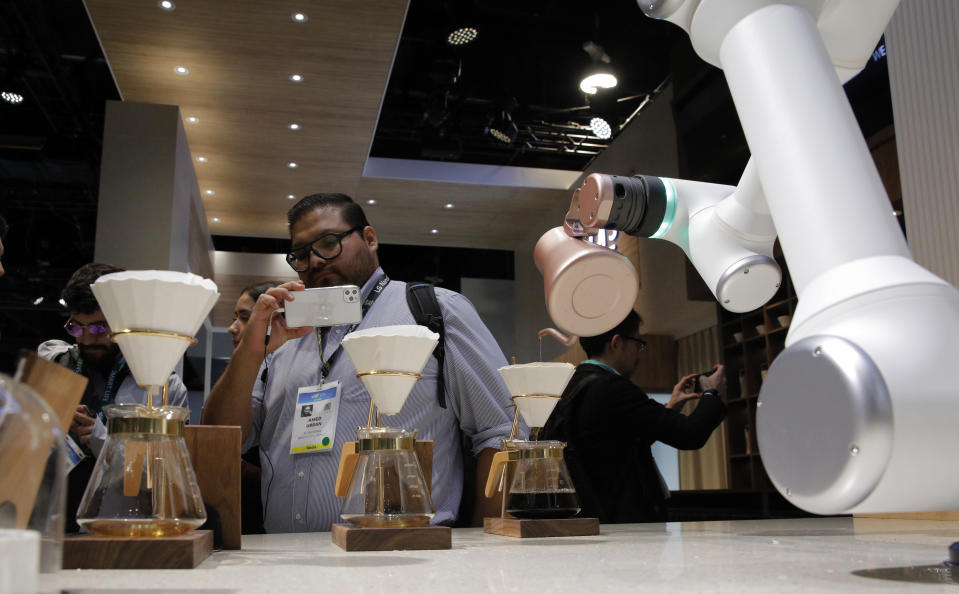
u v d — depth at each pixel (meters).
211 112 5.30
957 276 2.63
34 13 5.27
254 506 1.78
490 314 8.73
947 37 2.70
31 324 7.73
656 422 2.10
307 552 0.86
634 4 5.42
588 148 7.33
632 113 6.80
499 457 1.16
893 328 0.43
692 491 5.11
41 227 7.40
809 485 0.45
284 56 4.60
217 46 4.47
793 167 0.51
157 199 4.86
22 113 6.55
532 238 8.20
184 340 0.69
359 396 1.56
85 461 1.51
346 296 1.38
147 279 0.66
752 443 5.12
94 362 2.21
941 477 0.42
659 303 5.88
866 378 0.42
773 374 0.48
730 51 0.58
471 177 6.95
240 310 2.83
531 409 1.11
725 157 5.01
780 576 0.55
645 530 1.21
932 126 2.77
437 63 5.75
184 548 0.66
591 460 2.06
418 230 8.20
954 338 0.43
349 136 5.73
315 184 6.73
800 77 0.53
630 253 6.39
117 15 4.16
